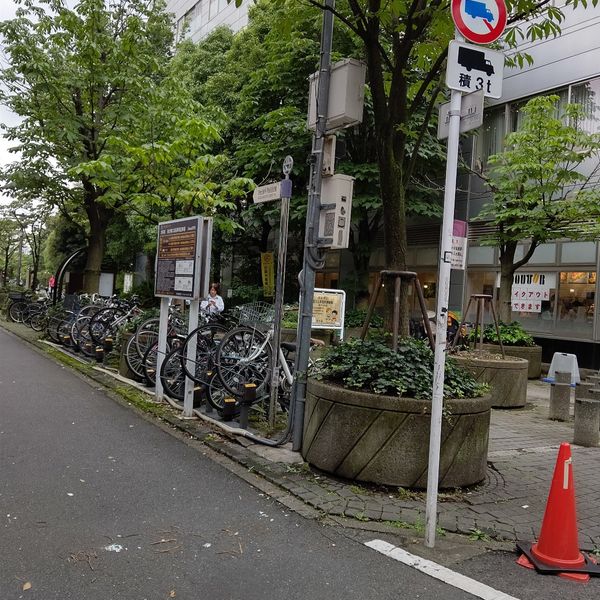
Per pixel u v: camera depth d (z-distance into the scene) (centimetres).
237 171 1722
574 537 365
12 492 445
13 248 4744
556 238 1299
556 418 860
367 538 394
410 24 562
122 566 338
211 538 382
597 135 1142
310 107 625
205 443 613
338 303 1043
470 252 1728
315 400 525
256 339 763
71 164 1384
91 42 1277
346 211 578
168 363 803
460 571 354
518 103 1612
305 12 632
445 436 480
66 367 1114
